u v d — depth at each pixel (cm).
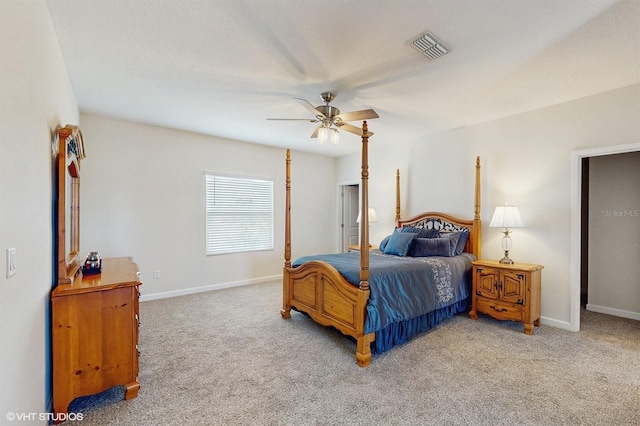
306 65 257
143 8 187
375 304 266
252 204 548
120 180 416
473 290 372
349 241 676
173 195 460
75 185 265
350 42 223
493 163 403
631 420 189
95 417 191
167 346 293
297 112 378
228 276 519
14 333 128
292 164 604
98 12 191
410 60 248
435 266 343
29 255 151
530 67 260
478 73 271
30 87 153
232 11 190
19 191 137
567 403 206
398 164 527
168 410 199
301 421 188
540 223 359
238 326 344
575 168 332
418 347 293
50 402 189
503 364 259
